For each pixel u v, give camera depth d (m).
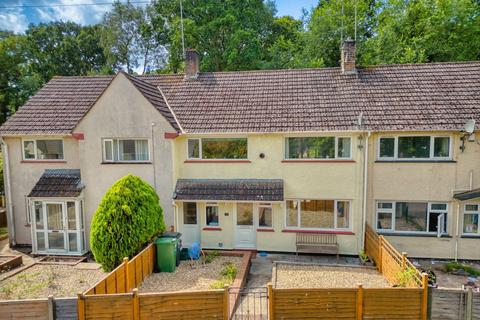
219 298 7.99
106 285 9.00
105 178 15.38
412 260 14.62
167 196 15.09
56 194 15.32
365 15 34.16
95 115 15.18
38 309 7.73
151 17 44.81
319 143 14.95
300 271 12.74
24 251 16.44
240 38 30.84
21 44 44.94
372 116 14.58
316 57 31.69
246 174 15.37
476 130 13.45
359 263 14.07
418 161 14.42
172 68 35.94
